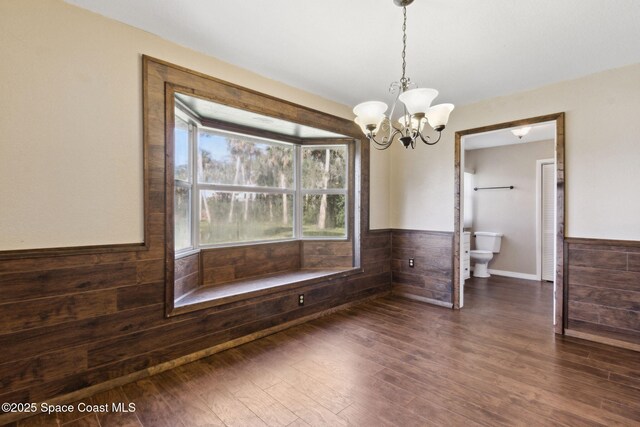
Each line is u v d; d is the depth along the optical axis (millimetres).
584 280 2742
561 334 2828
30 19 1723
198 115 2910
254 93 2691
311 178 3932
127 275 2039
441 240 3666
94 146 1918
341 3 1816
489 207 5477
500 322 3125
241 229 3420
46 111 1766
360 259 3742
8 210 1669
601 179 2674
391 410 1771
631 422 1658
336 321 3170
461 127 3514
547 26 2027
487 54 2393
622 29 2051
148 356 2129
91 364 1916
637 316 2506
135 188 2072
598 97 2684
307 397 1896
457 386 2002
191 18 1975
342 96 3270
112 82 1979
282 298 2959
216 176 3215
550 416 1709
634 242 2521
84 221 1890
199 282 2963
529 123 3051
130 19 1987
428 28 2059
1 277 1649
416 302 3795
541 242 4941
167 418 1709
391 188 4133
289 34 2143
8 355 1672
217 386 2012
